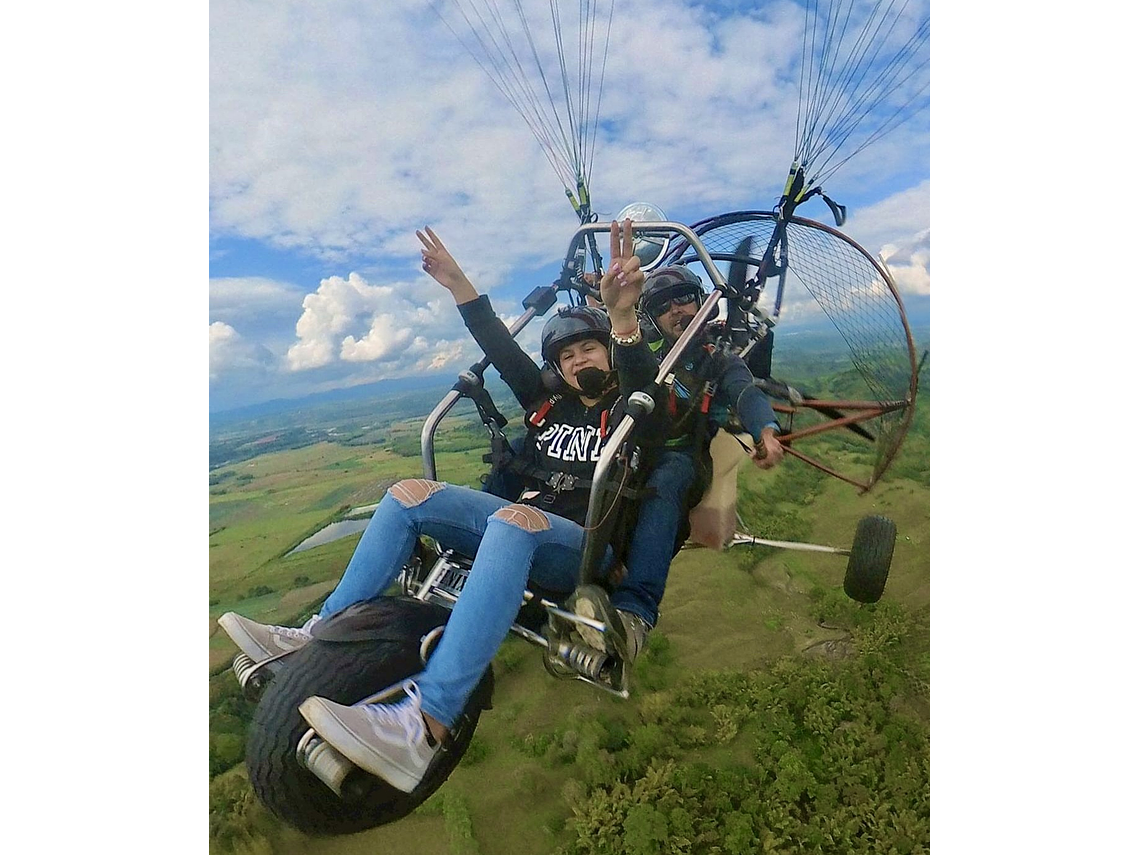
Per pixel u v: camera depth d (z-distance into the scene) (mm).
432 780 1682
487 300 1915
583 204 1915
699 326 1770
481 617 1644
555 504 1842
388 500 1798
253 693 1721
